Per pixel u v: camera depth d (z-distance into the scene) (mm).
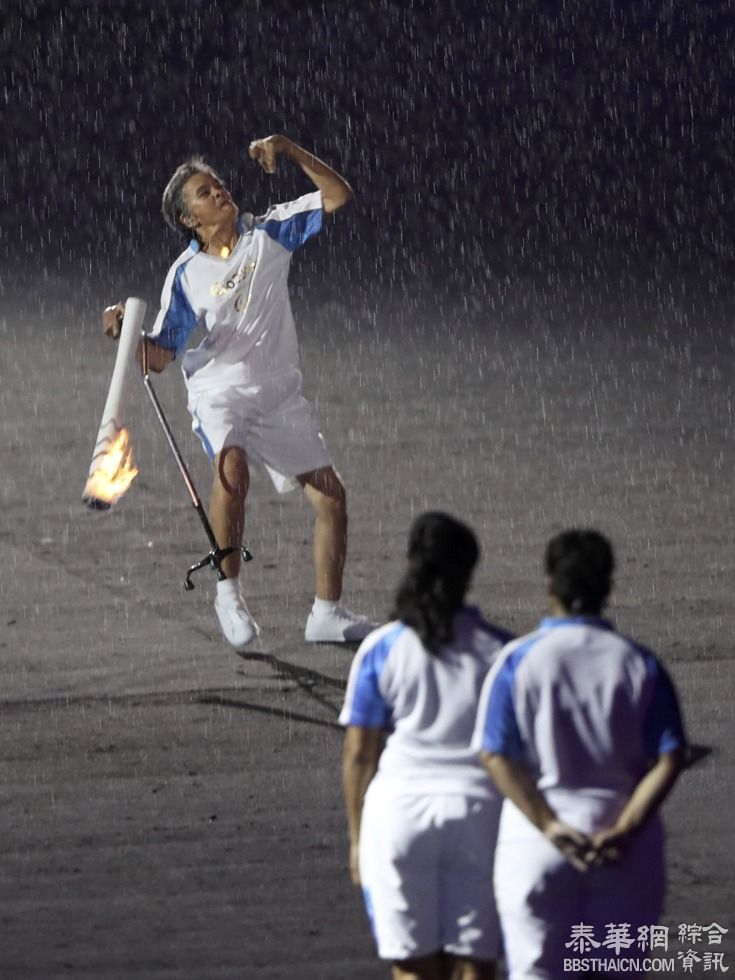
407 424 48812
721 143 101250
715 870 22562
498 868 16234
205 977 19500
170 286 31438
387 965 19812
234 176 94188
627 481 42969
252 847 23422
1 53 117938
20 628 32812
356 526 39156
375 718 17031
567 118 108062
